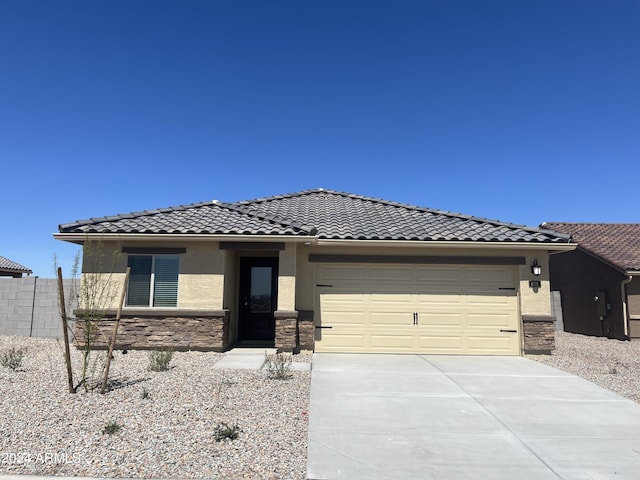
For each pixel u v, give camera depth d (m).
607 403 7.70
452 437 6.02
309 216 15.07
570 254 22.05
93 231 12.08
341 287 12.92
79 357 10.76
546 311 12.70
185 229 12.27
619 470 5.05
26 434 5.57
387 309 12.87
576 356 12.82
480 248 12.78
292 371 9.81
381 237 12.57
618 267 18.11
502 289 12.95
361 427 6.32
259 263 14.65
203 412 6.58
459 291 12.93
